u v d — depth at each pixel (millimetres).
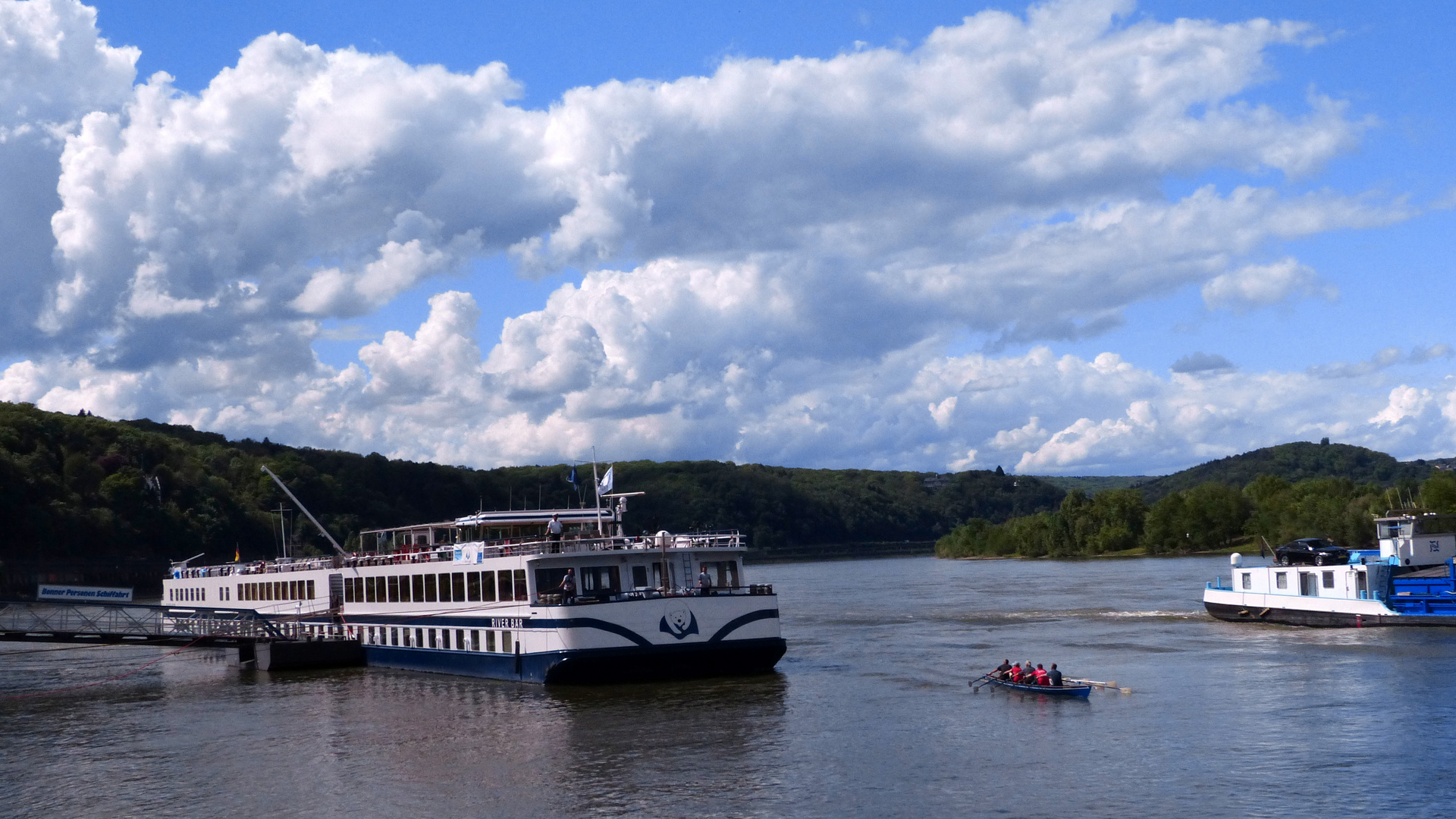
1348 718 61281
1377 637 90250
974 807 48438
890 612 137750
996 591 171500
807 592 193750
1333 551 129125
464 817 49750
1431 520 184500
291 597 105375
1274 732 59000
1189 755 55062
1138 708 66188
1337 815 45969
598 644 71812
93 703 83250
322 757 61156
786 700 70875
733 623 74812
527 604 74500
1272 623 104688
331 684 85375
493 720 67062
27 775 60250
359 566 94625
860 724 63719
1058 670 76688
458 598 81938
